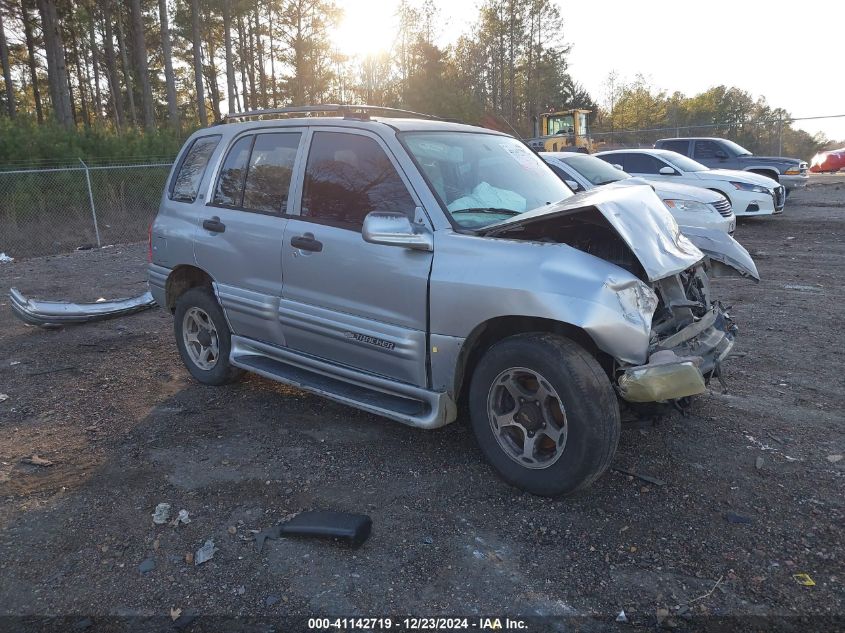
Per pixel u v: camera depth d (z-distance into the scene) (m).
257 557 3.00
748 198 13.23
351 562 2.95
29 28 40.19
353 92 49.66
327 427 4.36
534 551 2.99
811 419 4.27
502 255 3.29
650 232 3.48
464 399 4.32
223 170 4.83
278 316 4.34
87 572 2.93
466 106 37.53
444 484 3.58
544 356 3.13
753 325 6.46
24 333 6.99
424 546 3.05
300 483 3.64
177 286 5.30
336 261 3.89
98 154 18.39
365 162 3.93
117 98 39.50
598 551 2.97
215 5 41.16
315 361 4.24
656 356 3.14
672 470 3.65
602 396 3.08
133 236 15.68
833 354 5.52
